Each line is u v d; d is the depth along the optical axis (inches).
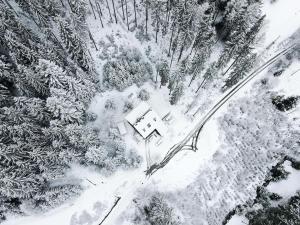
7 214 2091.5
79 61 2249.0
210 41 2257.6
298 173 2111.2
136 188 2228.1
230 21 2322.8
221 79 2549.2
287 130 2298.2
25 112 2009.1
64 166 2132.1
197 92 2514.8
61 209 2153.1
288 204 1974.7
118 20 2721.5
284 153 2230.6
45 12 2294.5
